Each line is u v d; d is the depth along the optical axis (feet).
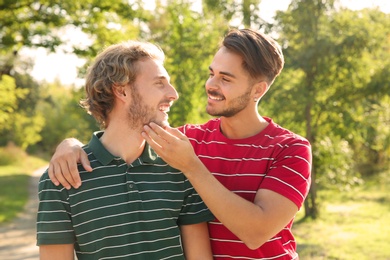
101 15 47.06
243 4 41.88
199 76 40.06
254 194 8.75
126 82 7.77
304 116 44.65
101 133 8.34
